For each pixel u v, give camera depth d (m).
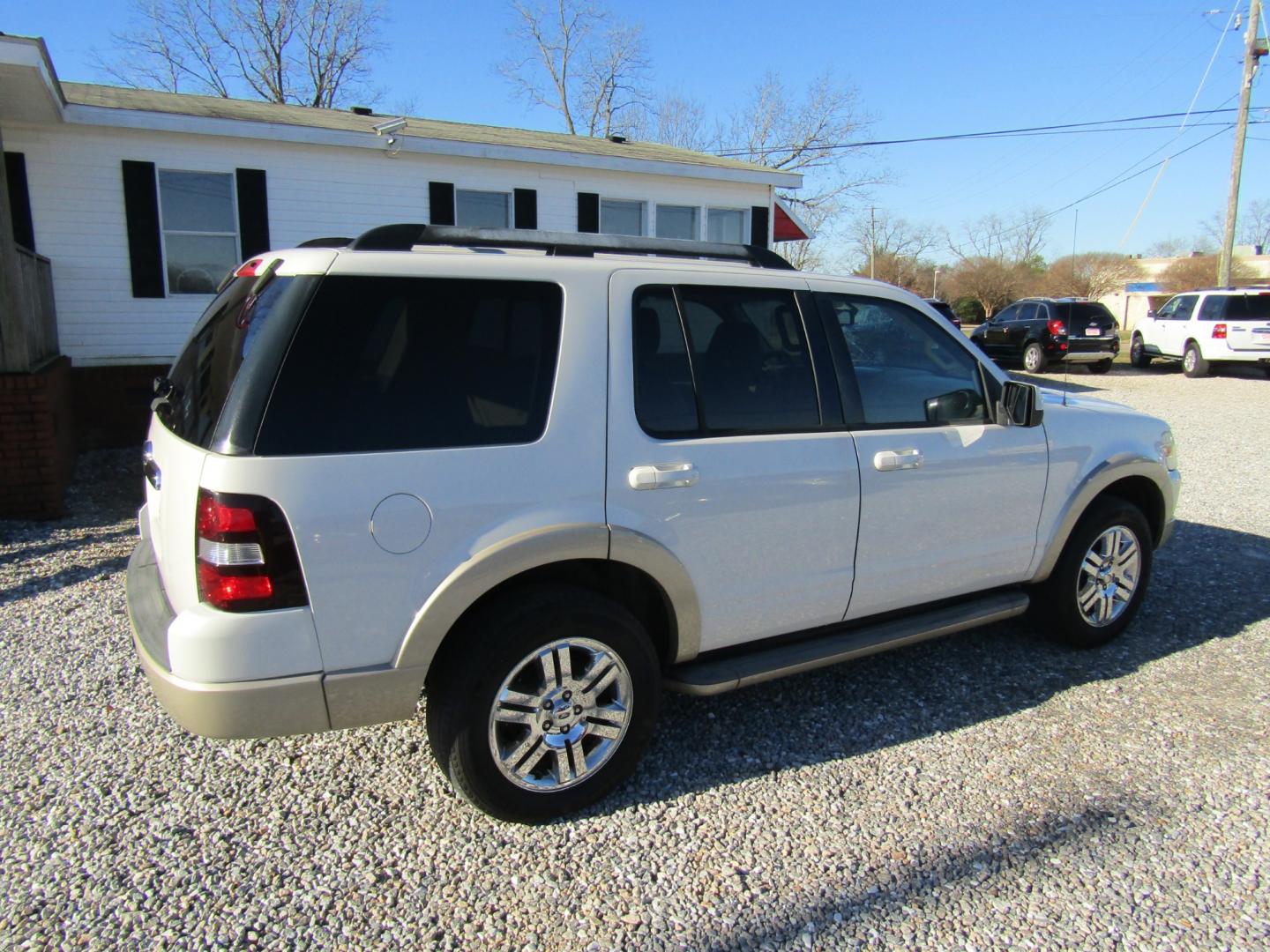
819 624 3.46
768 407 3.21
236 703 2.41
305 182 11.01
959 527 3.69
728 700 3.78
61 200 9.73
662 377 3.01
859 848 2.76
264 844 2.77
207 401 2.61
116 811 2.93
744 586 3.17
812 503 3.26
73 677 3.94
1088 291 46.81
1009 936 2.38
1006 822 2.90
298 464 2.42
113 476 8.46
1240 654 4.27
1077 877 2.62
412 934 2.38
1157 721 3.59
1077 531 4.14
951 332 3.75
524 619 2.72
